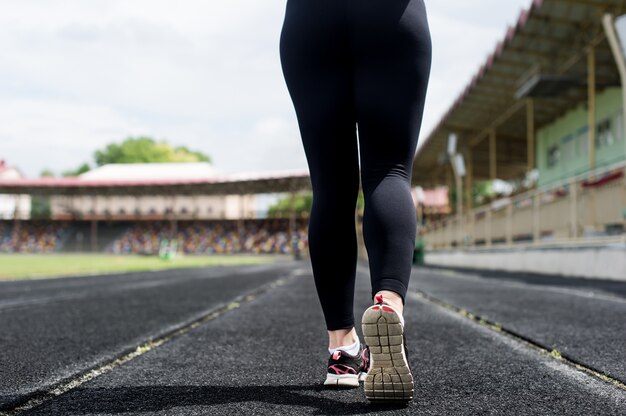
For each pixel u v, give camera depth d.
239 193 57.97
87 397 1.65
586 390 1.70
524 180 32.47
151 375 1.96
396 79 1.59
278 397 1.62
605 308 4.10
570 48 14.96
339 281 1.72
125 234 59.53
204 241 55.97
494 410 1.47
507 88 18.92
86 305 4.82
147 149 95.88
